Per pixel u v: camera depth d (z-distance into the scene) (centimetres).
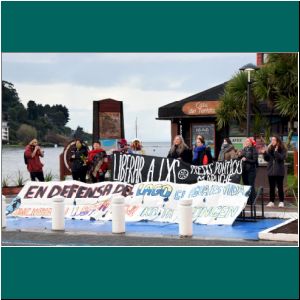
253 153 1706
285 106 2155
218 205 1565
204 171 1714
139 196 1652
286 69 2144
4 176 2439
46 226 1583
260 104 2634
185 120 3025
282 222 1559
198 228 1492
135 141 2448
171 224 1573
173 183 1628
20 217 1783
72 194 1747
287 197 1959
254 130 2392
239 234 1392
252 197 1634
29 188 1811
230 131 2908
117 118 2738
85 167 2203
